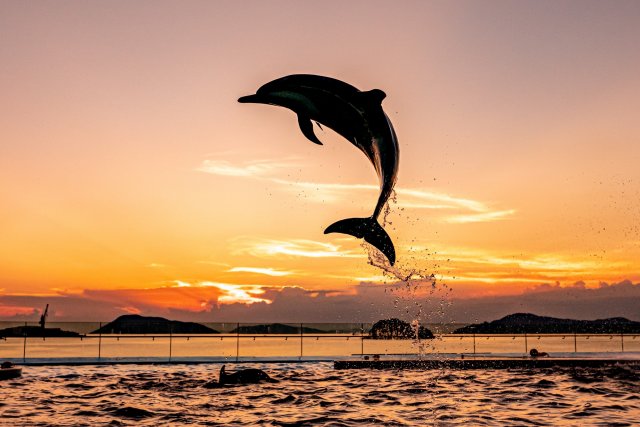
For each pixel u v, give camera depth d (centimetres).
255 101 884
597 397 1777
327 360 2791
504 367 2522
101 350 3775
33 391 1880
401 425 1384
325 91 862
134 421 1443
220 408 1605
